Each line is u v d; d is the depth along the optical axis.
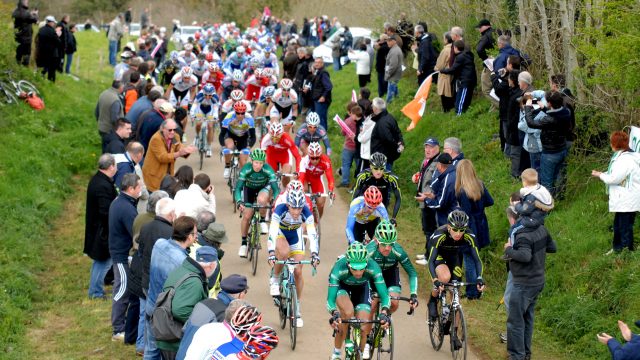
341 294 25.69
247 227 37.16
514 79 40.69
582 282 32.66
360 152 47.16
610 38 35.34
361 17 96.31
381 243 25.95
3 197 42.88
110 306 32.81
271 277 31.12
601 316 30.62
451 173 34.19
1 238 37.91
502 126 44.47
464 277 35.62
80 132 59.66
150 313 22.95
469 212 33.56
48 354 28.05
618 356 21.47
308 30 112.12
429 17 65.25
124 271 29.11
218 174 53.09
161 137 37.66
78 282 35.69
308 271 37.84
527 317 28.39
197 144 53.94
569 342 30.69
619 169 31.36
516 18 52.19
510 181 42.28
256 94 60.84
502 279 36.44
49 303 33.19
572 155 39.25
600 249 33.84
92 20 188.50
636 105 36.25
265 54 75.25
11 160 48.47
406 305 34.47
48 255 39.12
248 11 179.75
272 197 38.00
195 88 59.19
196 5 187.25
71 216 45.19
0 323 29.70
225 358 17.34
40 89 64.50
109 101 45.66
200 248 22.23
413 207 47.47
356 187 34.53
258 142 62.03
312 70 60.84
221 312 19.89
